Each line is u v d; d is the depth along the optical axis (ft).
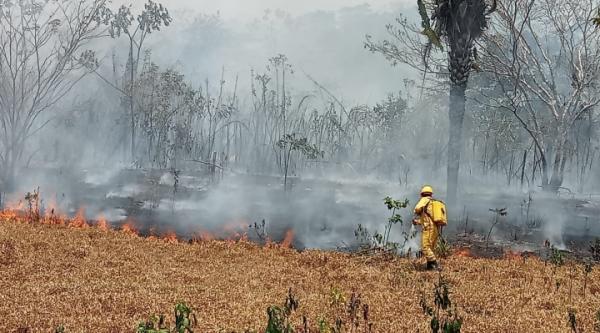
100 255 39.04
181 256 40.93
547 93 101.04
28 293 29.89
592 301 33.12
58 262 36.42
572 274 40.37
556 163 98.99
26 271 34.14
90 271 35.04
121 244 42.91
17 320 25.76
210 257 41.24
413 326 27.25
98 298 29.58
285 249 45.85
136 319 26.63
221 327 25.93
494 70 100.68
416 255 44.01
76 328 25.29
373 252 45.03
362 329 26.55
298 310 28.86
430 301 31.68
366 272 37.99
